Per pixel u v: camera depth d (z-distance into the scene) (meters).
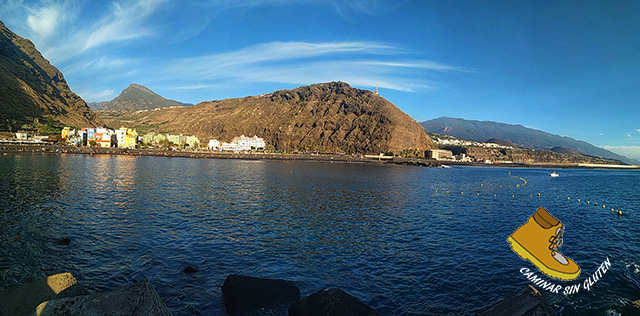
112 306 9.01
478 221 38.06
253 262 21.88
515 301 12.31
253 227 31.58
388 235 30.31
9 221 29.28
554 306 16.58
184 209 38.97
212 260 21.88
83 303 9.02
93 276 18.42
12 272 18.38
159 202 43.06
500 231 32.81
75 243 24.08
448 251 25.50
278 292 15.44
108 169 89.50
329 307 12.70
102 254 22.00
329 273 20.44
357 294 17.59
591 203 59.50
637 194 78.06
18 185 52.03
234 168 122.31
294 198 52.59
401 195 62.16
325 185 75.00
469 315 15.64
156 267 20.14
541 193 75.75
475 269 21.59
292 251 24.53
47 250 22.27
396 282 19.31
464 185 89.50
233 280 16.11
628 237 32.25
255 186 67.25
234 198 49.72
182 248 24.11
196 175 85.94
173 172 91.62
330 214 39.97
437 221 37.56
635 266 23.11
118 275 18.70
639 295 18.09
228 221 33.66
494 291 18.30
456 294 17.84
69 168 86.00
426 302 16.88
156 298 9.78
